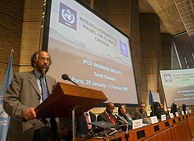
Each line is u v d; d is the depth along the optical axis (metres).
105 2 6.98
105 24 3.86
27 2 4.01
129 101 4.07
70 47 2.84
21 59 3.74
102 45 3.62
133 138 1.87
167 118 4.12
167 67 13.52
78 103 1.19
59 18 2.73
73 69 2.82
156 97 8.83
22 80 1.56
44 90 1.61
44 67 1.65
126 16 7.25
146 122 2.97
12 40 3.68
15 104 1.34
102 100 1.37
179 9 10.08
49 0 2.57
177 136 3.77
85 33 3.23
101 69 3.44
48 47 2.46
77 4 3.17
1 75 3.42
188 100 8.56
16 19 3.81
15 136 1.43
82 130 2.24
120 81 3.93
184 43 14.21
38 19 3.90
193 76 8.71
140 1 10.34
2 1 3.65
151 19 11.30
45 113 1.18
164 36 14.01
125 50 4.41
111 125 1.57
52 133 1.39
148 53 10.84
